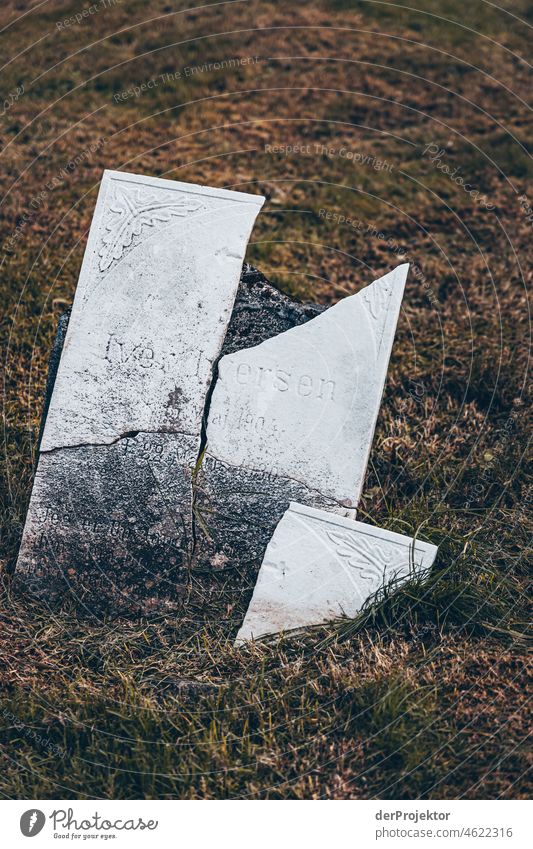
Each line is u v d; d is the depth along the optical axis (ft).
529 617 11.44
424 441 13.55
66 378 11.91
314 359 11.87
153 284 12.00
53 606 11.61
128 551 11.68
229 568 11.66
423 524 12.14
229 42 20.86
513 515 12.54
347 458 11.81
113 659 11.10
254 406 11.85
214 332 11.93
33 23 20.93
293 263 16.31
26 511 12.53
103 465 11.80
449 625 11.25
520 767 10.05
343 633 11.15
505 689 10.68
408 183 18.02
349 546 11.40
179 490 11.75
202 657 11.12
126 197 12.12
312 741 10.28
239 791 9.97
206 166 18.07
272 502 11.76
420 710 10.38
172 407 11.87
